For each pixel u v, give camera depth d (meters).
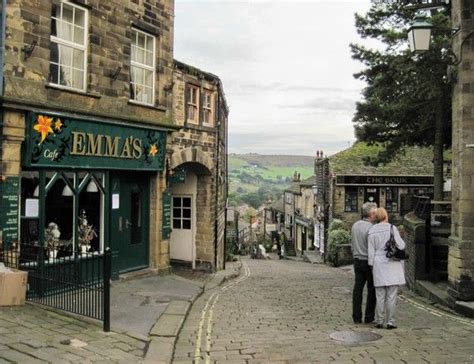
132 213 13.12
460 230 9.79
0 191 9.07
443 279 12.62
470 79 9.76
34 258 9.70
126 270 12.80
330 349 6.86
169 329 7.98
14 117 9.27
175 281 13.08
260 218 74.94
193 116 16.64
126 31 12.27
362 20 17.30
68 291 8.54
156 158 13.38
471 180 9.70
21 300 8.38
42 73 9.84
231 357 6.62
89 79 11.14
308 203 42.88
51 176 10.27
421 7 10.35
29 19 9.55
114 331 7.57
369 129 17.97
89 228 11.41
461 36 9.80
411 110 16.95
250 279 16.81
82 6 10.99
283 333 7.95
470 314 9.21
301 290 13.34
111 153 11.68
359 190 31.61
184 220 18.03
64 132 10.29
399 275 8.10
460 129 9.85
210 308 10.36
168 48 13.98
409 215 15.66
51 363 5.78
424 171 31.47
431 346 6.89
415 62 14.98
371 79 17.64
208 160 17.34
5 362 5.65
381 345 6.99
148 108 13.14
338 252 27.08
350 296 12.16
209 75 17.14
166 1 13.84
